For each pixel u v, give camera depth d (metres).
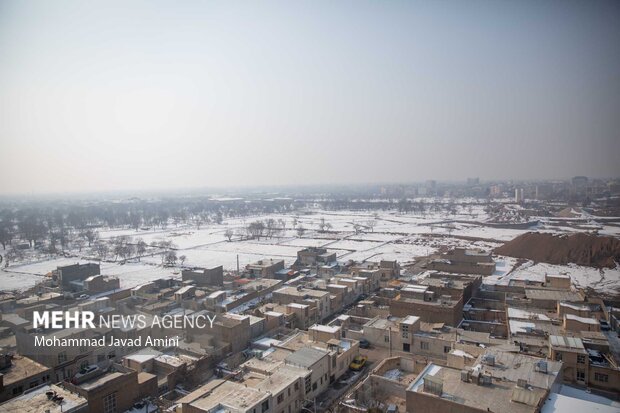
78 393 54.38
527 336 71.62
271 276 138.00
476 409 44.56
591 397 52.25
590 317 79.06
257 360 70.12
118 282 119.44
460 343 70.81
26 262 167.00
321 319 100.62
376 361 75.81
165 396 62.72
